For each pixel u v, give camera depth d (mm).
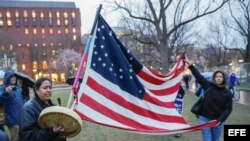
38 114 3324
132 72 4672
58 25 109938
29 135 3172
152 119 4652
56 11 109938
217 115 5586
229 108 5551
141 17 24375
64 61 86250
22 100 6473
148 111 4664
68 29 110438
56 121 3035
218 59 56719
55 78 88688
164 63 23516
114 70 4605
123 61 4664
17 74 6500
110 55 4629
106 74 4527
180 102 8391
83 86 4355
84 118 4172
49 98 3527
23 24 108000
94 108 4289
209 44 53281
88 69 4453
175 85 5285
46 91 3465
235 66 42688
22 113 3307
